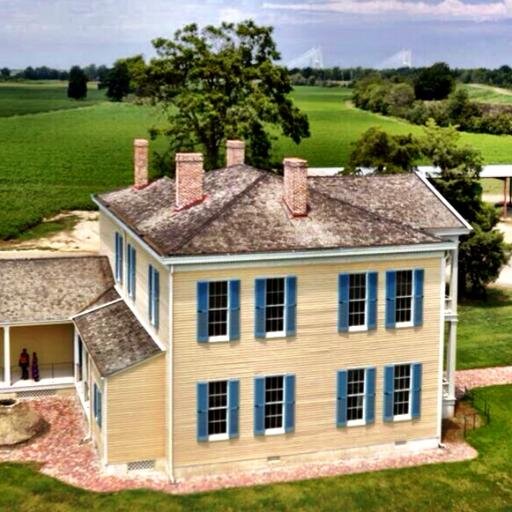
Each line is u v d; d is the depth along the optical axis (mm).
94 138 133250
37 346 38562
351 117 175750
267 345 30031
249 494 28719
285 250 29562
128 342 31594
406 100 182000
